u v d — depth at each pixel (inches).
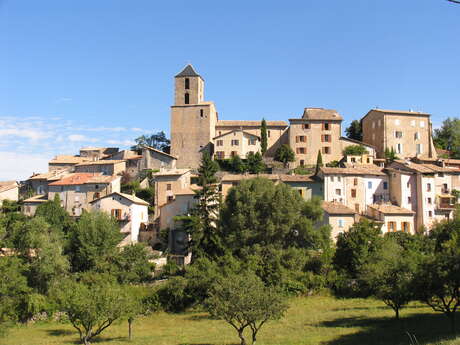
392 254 2059.5
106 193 3629.4
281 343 1665.8
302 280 2487.7
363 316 2020.2
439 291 1566.2
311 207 2770.7
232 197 2755.9
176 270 2694.4
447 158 4530.0
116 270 2568.9
